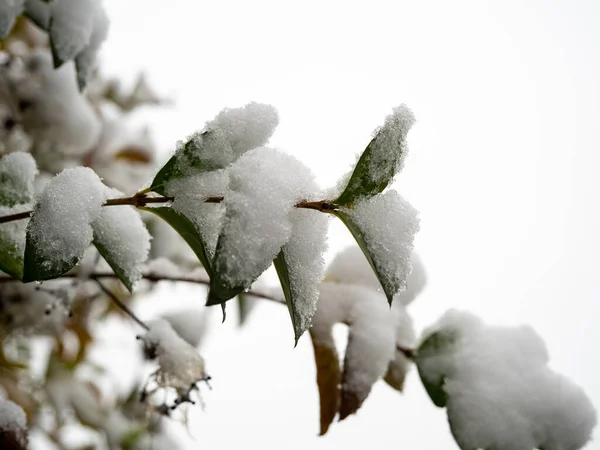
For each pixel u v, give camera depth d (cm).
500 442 45
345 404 46
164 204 40
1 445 43
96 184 40
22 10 49
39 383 73
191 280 49
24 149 64
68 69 63
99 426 68
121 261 40
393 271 38
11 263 42
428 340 48
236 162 38
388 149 37
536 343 47
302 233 38
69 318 67
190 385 46
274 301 49
